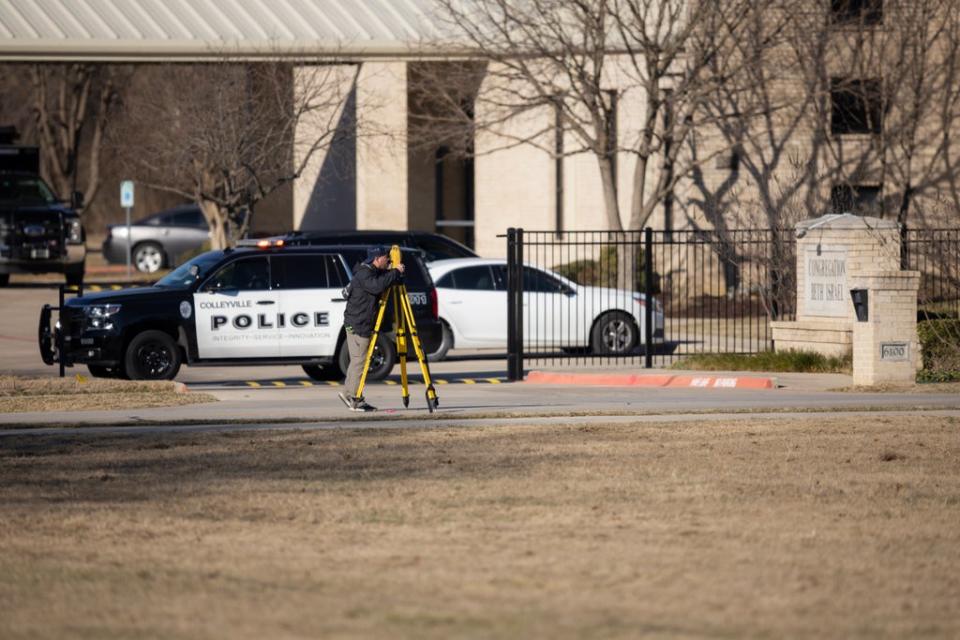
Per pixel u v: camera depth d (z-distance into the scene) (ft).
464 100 490.49
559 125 431.02
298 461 155.84
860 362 237.04
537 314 305.32
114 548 112.47
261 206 547.49
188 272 254.27
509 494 135.44
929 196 436.35
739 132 436.76
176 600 95.61
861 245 271.08
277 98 470.80
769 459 156.04
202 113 450.71
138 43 460.96
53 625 89.45
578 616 91.15
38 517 124.67
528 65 442.09
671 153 413.59
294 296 250.78
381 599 95.71
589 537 116.16
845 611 93.20
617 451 162.20
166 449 165.68
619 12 439.22
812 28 432.66
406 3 482.28
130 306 244.42
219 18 470.39
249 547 112.68
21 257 468.75
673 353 311.88
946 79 445.37
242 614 91.76
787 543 113.91
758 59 408.87
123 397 216.74
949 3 440.45
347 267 254.06
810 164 408.87
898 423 185.88
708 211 438.81
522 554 109.91
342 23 471.62
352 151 490.08
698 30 406.82
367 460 156.46
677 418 193.47
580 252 478.59
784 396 221.87
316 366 269.64
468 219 545.03
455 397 224.94
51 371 276.21
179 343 247.70
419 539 115.55
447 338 303.89
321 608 93.25
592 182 474.90
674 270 441.68
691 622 89.86
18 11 467.11
